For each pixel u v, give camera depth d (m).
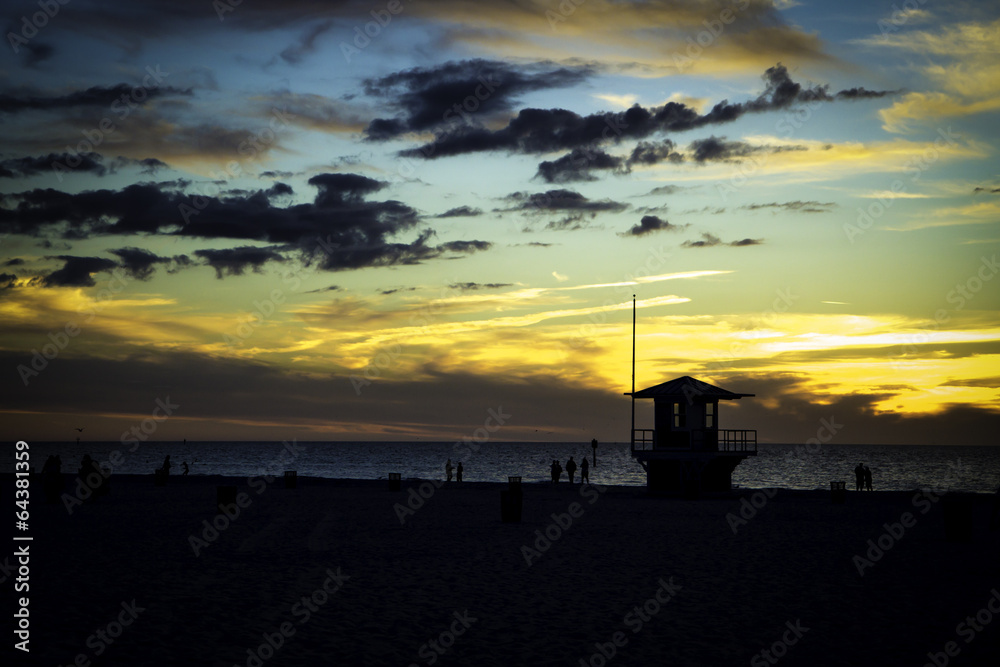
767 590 14.66
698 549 20.62
